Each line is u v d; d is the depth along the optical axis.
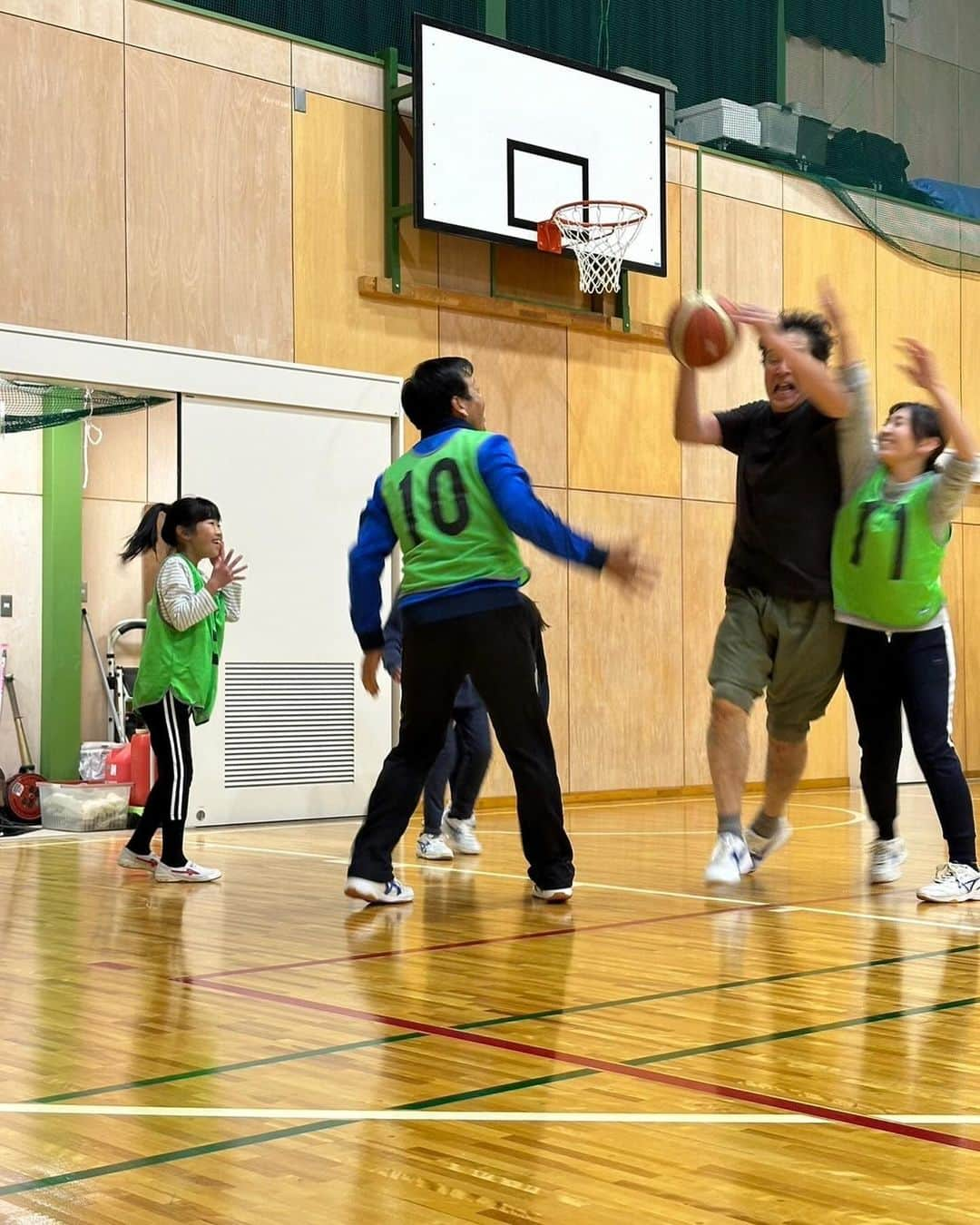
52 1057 2.46
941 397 4.07
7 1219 1.68
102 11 7.07
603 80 8.72
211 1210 1.71
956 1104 2.15
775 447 4.31
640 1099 2.18
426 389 4.25
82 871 5.31
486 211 8.16
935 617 4.38
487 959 3.39
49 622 9.00
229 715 7.27
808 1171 1.84
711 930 3.81
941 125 11.33
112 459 9.49
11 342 6.62
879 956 3.42
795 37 10.41
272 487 7.43
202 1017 2.77
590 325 8.83
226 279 7.42
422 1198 1.75
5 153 6.79
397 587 7.94
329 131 7.83
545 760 4.31
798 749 4.68
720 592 9.54
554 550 3.84
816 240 10.18
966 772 11.33
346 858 5.75
